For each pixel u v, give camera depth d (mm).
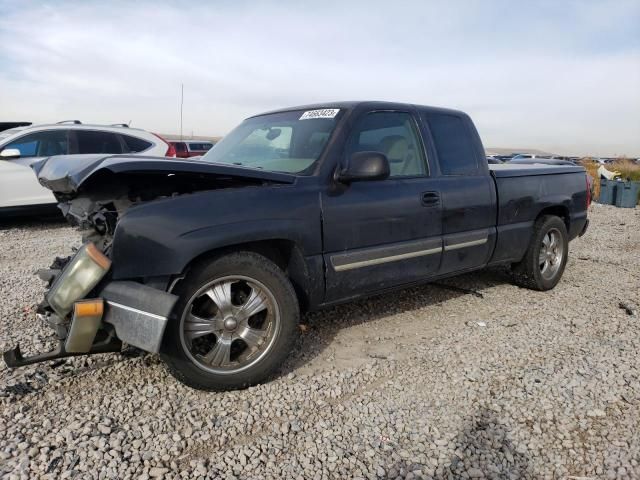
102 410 2768
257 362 3039
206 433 2584
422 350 3693
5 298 4715
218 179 3035
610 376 3260
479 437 2590
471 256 4430
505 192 4688
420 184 3953
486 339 3918
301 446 2494
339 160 3490
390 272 3764
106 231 2873
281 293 3078
